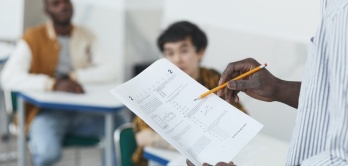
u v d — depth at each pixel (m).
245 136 1.09
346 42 0.88
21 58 3.08
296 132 1.04
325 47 0.96
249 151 2.02
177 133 1.09
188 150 1.06
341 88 0.89
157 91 1.17
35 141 2.91
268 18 2.89
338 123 0.90
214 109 1.15
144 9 4.29
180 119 1.12
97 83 3.19
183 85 1.18
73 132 3.05
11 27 4.38
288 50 2.77
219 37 3.25
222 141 1.08
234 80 1.21
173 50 2.24
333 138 0.91
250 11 3.01
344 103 0.89
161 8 4.23
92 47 3.29
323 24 0.96
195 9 3.43
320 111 0.99
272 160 1.93
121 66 4.30
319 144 1.00
